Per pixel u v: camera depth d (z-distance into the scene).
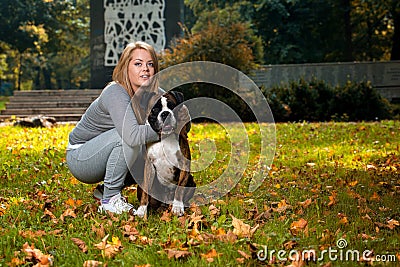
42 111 16.98
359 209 4.80
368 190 5.71
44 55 43.72
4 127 13.19
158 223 4.41
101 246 3.77
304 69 21.59
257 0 30.98
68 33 40.31
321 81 17.25
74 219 4.57
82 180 5.04
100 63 19.88
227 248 3.69
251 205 5.05
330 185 6.04
